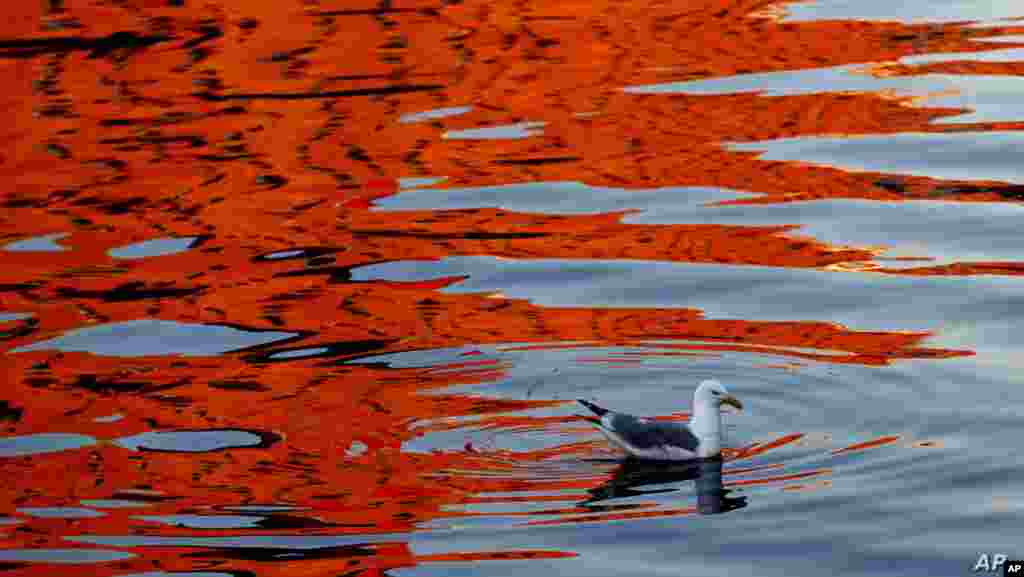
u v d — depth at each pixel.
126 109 30.39
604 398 17.61
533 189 25.52
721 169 26.00
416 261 22.48
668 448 15.85
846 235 22.89
